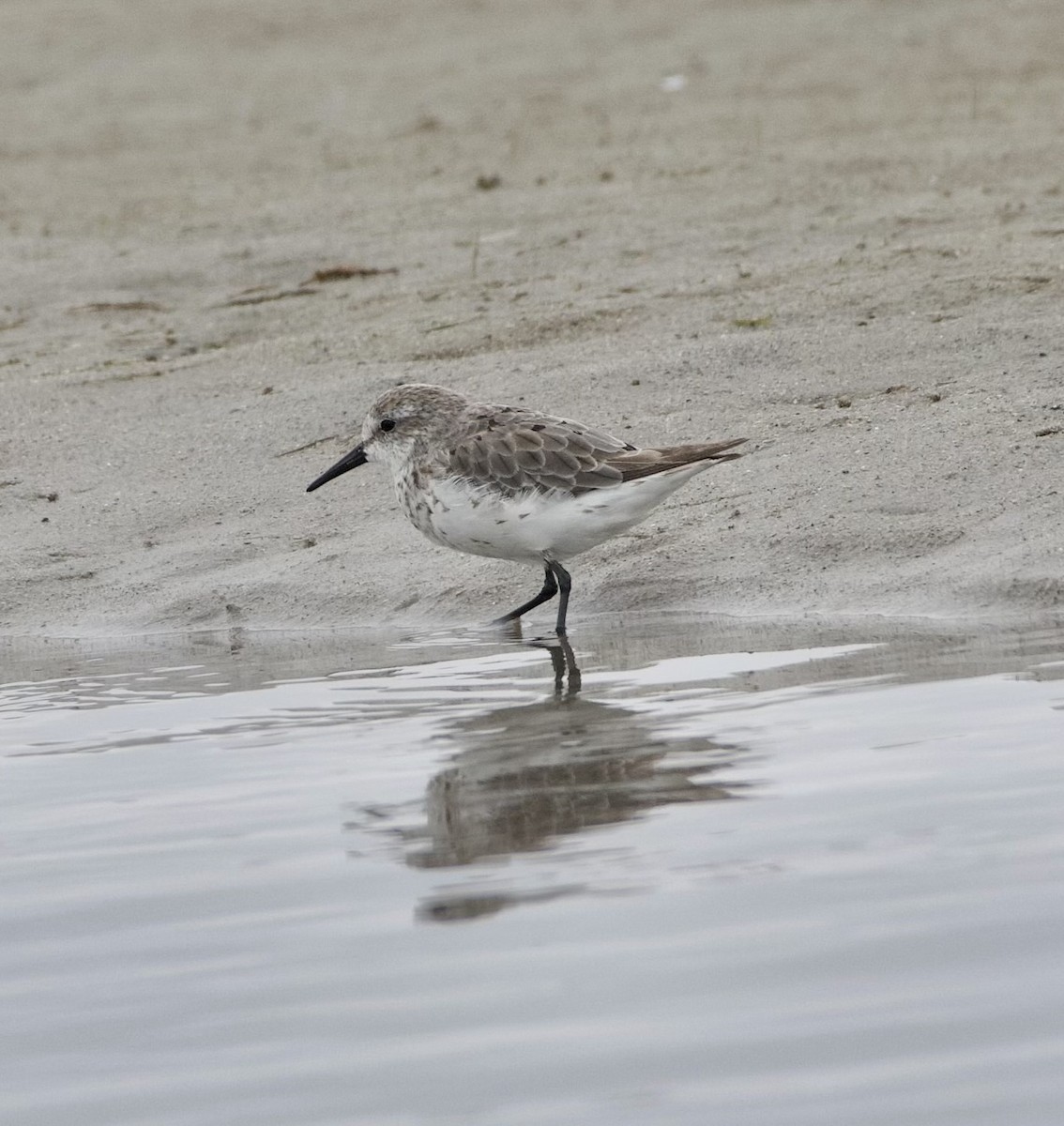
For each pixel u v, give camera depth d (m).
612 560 14.64
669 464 13.35
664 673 11.54
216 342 22.34
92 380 21.03
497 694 11.37
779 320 19.48
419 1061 6.19
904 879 7.30
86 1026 6.67
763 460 15.77
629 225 25.12
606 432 16.92
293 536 16.27
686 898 7.31
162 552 16.31
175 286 25.25
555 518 13.41
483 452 13.61
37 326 23.95
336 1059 6.25
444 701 11.32
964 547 13.32
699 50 41.38
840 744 9.27
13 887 8.15
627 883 7.55
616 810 8.55
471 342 20.44
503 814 8.65
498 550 13.82
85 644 14.62
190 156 35.19
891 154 27.95
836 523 14.12
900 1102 5.72
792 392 17.28
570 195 27.56
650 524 15.06
